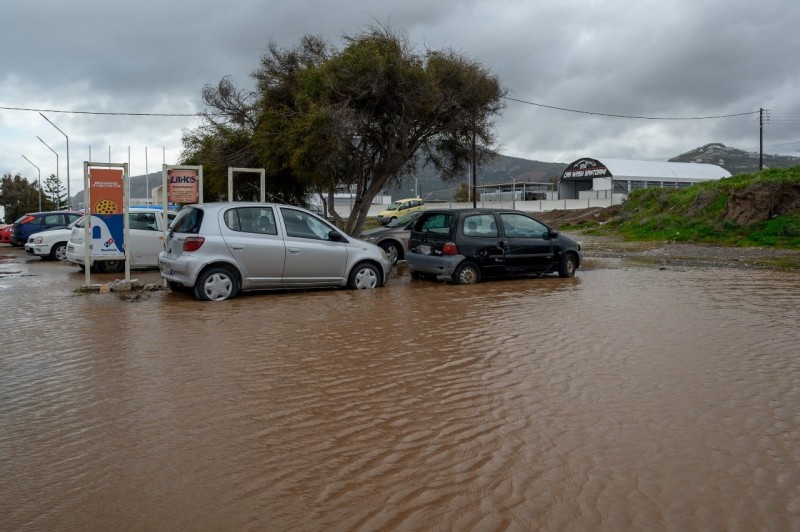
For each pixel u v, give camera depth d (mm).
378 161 21016
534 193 70500
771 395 5977
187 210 11969
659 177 63250
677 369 6848
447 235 14039
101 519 3693
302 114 18688
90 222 12961
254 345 7953
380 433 5055
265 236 11867
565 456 4590
